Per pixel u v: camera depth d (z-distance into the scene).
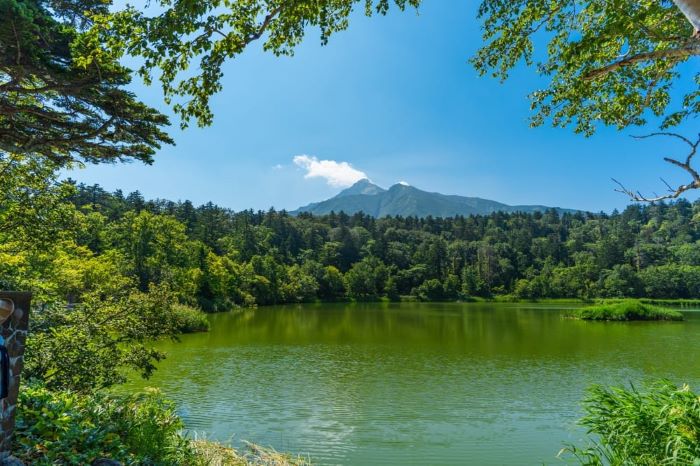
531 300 104.94
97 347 10.10
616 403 5.67
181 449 6.84
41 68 6.34
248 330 35.97
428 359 22.98
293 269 96.06
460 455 10.61
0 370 3.99
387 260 123.50
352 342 29.12
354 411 13.92
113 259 41.91
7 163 9.83
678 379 18.27
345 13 6.59
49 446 4.88
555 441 11.48
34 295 9.29
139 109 7.30
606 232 146.25
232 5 5.66
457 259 124.12
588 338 31.73
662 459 4.57
